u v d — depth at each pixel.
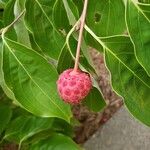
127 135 0.58
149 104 0.24
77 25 0.24
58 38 0.28
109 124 0.62
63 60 0.25
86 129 0.67
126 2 0.22
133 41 0.22
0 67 0.26
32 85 0.25
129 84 0.24
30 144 0.46
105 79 0.69
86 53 0.25
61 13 0.28
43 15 0.28
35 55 0.25
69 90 0.22
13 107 0.47
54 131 0.47
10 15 0.29
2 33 0.26
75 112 0.69
